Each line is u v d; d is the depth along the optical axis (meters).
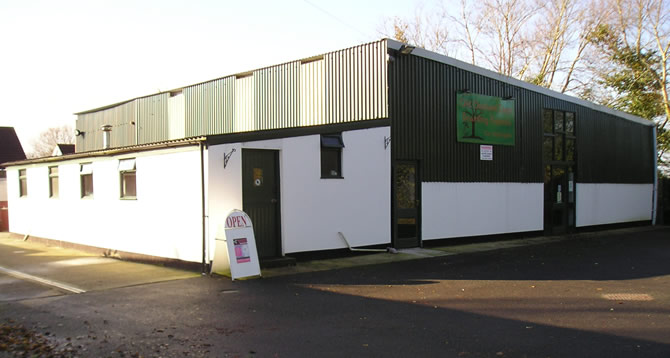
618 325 6.33
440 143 14.91
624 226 23.62
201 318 6.55
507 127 17.11
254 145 10.45
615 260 12.30
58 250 13.77
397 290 8.48
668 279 9.66
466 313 6.95
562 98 19.64
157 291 8.19
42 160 15.09
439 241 14.80
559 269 10.84
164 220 10.67
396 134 13.76
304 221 11.52
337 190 12.25
